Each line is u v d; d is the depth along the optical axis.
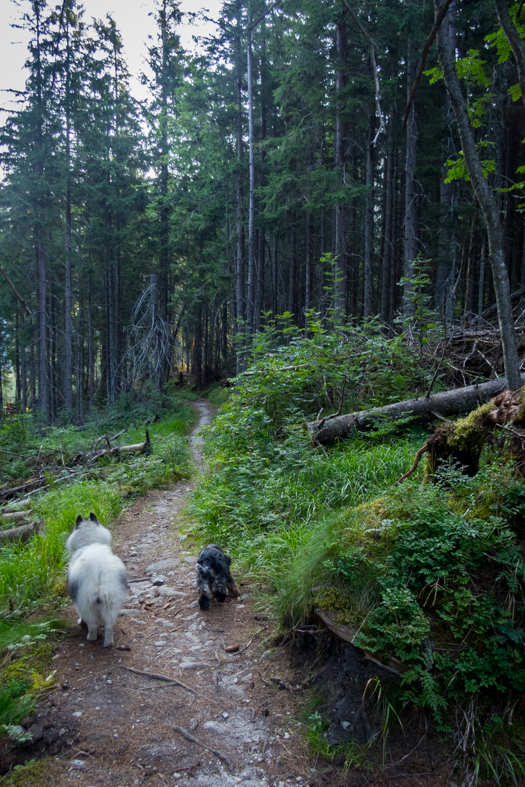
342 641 3.24
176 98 26.61
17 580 4.73
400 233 25.20
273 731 2.93
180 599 4.70
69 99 26.16
